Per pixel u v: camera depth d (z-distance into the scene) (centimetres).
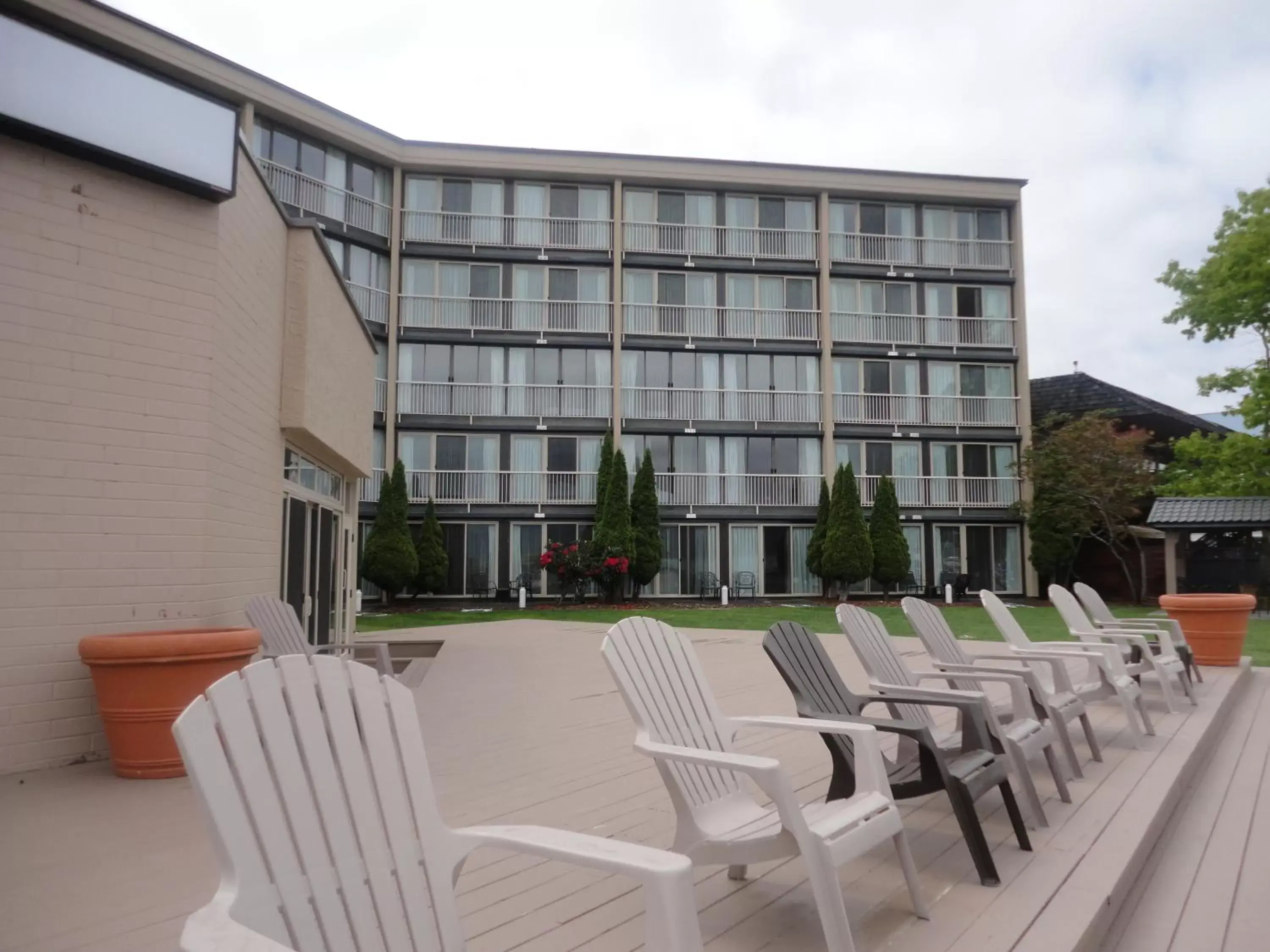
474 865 317
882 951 237
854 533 2422
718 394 2586
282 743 169
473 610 2200
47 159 497
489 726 616
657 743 271
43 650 481
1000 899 277
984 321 2723
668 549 2544
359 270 2400
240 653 475
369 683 194
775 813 296
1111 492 2380
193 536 557
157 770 454
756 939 249
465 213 2516
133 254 534
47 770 475
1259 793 487
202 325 568
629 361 2572
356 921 169
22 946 248
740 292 2648
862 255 2703
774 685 846
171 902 283
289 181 2227
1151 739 540
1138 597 2395
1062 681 483
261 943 127
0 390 471
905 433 2641
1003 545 2675
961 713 351
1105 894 282
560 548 2338
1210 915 315
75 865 320
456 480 2456
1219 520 2184
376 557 2211
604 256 2570
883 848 331
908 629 1561
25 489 479
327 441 934
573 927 258
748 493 2583
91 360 511
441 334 2469
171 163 541
